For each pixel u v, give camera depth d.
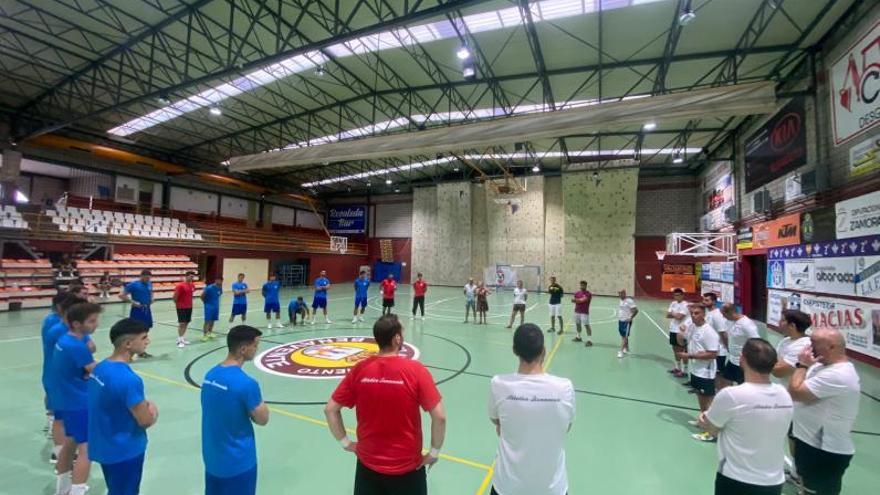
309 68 12.88
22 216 14.93
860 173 8.26
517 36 10.42
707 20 9.31
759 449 2.16
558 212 25.75
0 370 6.59
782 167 11.83
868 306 7.85
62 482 3.15
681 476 3.77
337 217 34.66
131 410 2.42
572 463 4.02
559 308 11.26
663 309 17.67
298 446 4.23
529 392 2.04
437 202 29.23
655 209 23.70
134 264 16.91
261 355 8.11
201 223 23.27
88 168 19.70
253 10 9.96
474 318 13.22
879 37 7.75
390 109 16.25
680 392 6.22
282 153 12.45
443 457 4.07
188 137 19.84
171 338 9.43
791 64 10.89
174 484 3.47
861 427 5.00
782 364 3.53
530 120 9.12
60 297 3.69
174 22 10.57
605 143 19.12
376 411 2.19
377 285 28.67
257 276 23.48
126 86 14.42
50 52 12.07
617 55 11.16
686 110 7.84
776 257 11.81
